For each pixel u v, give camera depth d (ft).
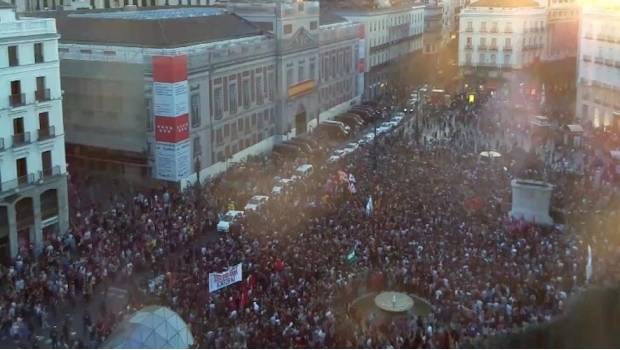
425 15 580.30
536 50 482.69
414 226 188.24
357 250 173.78
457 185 231.30
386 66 477.77
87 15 310.45
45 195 203.82
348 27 397.39
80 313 156.04
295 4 325.21
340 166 263.90
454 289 153.17
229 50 279.08
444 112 383.86
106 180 261.44
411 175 245.04
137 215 209.56
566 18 501.15
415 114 374.43
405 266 164.25
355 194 222.69
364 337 137.28
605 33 352.08
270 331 135.44
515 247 173.47
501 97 430.61
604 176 244.83
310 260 167.63
